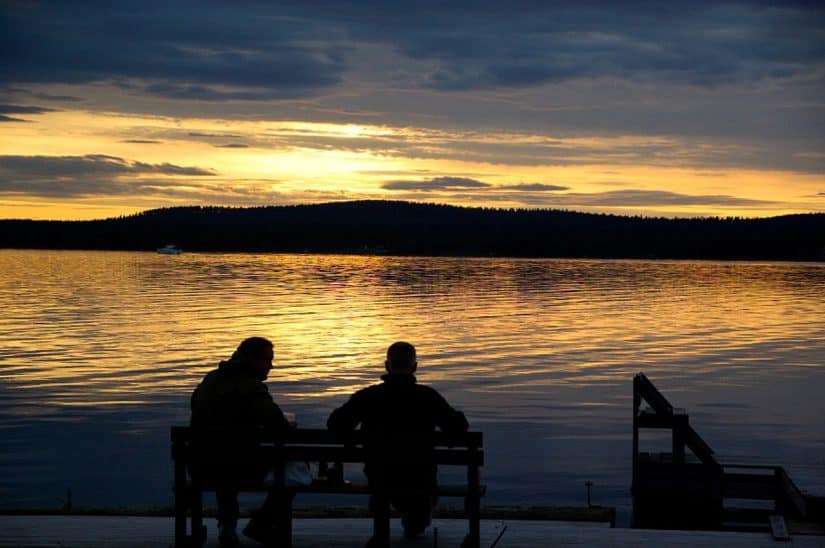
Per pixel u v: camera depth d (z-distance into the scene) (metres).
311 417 22.62
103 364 33.38
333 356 36.59
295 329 48.56
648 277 125.94
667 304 69.75
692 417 22.59
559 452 18.30
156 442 19.31
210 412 6.73
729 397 26.14
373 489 6.65
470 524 6.57
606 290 89.75
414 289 90.75
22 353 36.91
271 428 6.68
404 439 6.56
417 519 7.31
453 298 76.00
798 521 9.75
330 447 6.64
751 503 13.66
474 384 28.70
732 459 17.17
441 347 39.78
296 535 7.51
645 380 11.52
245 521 8.33
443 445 6.56
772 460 17.06
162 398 25.56
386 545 6.64
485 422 21.95
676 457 11.23
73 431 20.52
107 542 7.27
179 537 6.71
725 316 59.09
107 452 18.23
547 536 7.52
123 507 9.48
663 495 10.92
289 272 137.88
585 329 49.12
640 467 10.98
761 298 79.00
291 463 6.79
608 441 19.50
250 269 149.50
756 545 7.30
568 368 32.88
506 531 7.71
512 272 142.88
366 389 6.80
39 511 9.20
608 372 31.84
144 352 37.38
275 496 6.89
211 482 6.72
